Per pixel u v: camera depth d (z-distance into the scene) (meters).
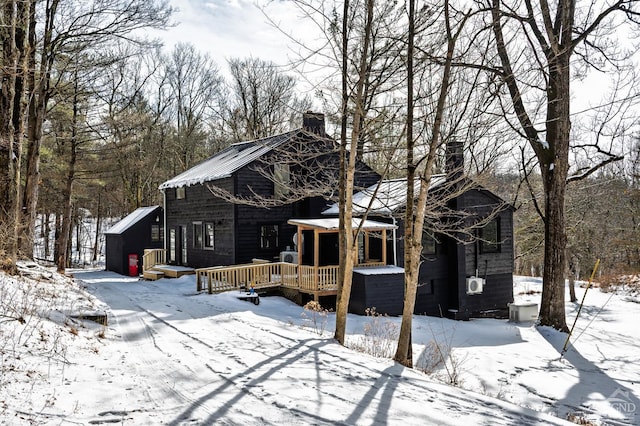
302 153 13.75
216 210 22.67
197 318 12.00
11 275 12.14
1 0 11.80
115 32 18.53
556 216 15.64
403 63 9.89
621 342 14.27
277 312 15.13
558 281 15.67
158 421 4.86
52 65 19.50
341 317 9.84
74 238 52.66
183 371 6.84
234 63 37.59
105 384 6.04
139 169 36.78
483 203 20.19
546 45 15.11
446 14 8.78
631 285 25.98
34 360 6.42
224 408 5.27
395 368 7.36
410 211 9.46
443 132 10.48
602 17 14.56
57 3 17.98
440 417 5.16
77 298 13.13
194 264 24.75
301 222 17.66
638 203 31.00
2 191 12.86
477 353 12.25
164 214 28.00
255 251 21.61
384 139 10.92
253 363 7.32
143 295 16.77
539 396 9.10
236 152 26.59
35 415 4.74
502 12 9.27
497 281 20.70
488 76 10.41
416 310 18.84
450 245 19.80
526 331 15.59
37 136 18.27
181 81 42.22
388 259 19.14
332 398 5.68
